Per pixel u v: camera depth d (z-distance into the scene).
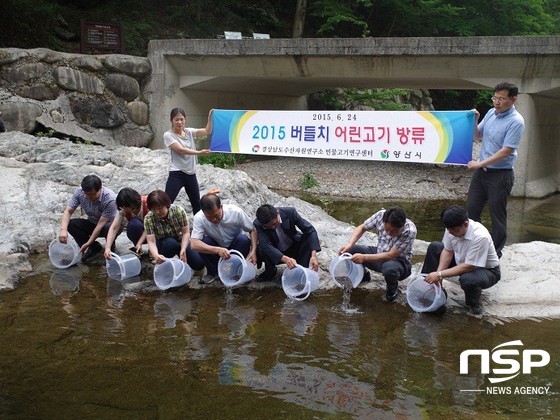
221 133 7.64
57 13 16.73
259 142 7.48
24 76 13.60
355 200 11.95
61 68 13.99
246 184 8.31
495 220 5.66
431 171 14.70
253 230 5.73
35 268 6.28
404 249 5.35
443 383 3.98
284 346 4.49
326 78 14.49
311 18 21.72
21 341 4.48
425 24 22.03
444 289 5.27
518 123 5.31
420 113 6.56
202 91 16.03
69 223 6.48
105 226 6.32
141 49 17.67
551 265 5.98
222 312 5.16
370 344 4.56
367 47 13.19
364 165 15.28
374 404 3.69
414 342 4.61
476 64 12.41
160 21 18.84
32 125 13.56
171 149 6.48
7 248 6.53
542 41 11.49
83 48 15.14
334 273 5.44
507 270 5.91
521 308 5.26
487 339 4.70
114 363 4.15
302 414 3.54
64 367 4.08
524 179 12.45
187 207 7.71
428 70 13.02
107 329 4.74
